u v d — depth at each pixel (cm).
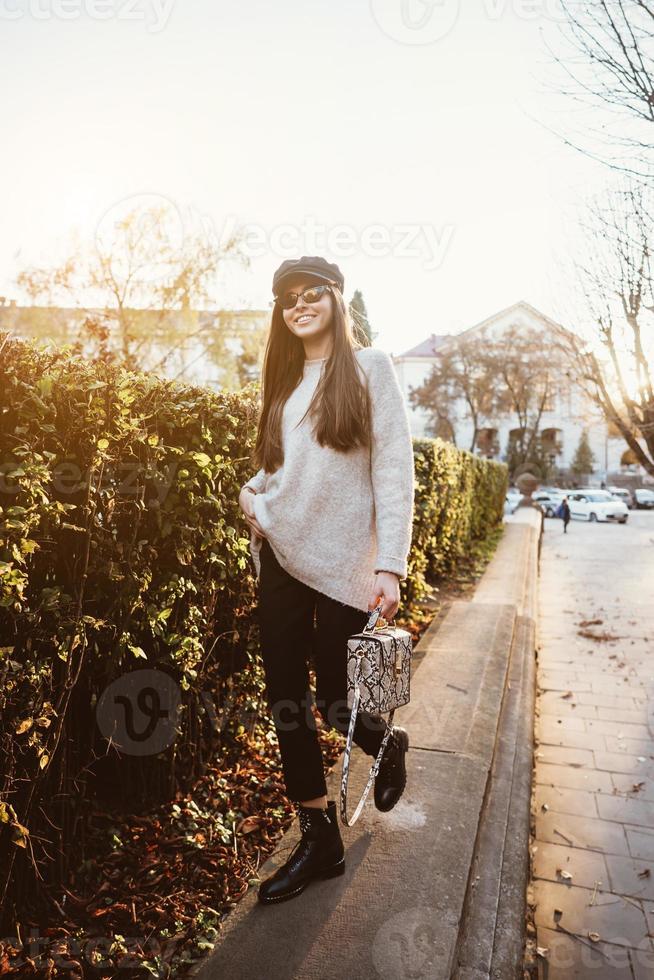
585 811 286
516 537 1323
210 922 175
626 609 736
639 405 886
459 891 181
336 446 169
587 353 944
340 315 177
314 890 179
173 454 213
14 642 159
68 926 172
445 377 3784
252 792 249
